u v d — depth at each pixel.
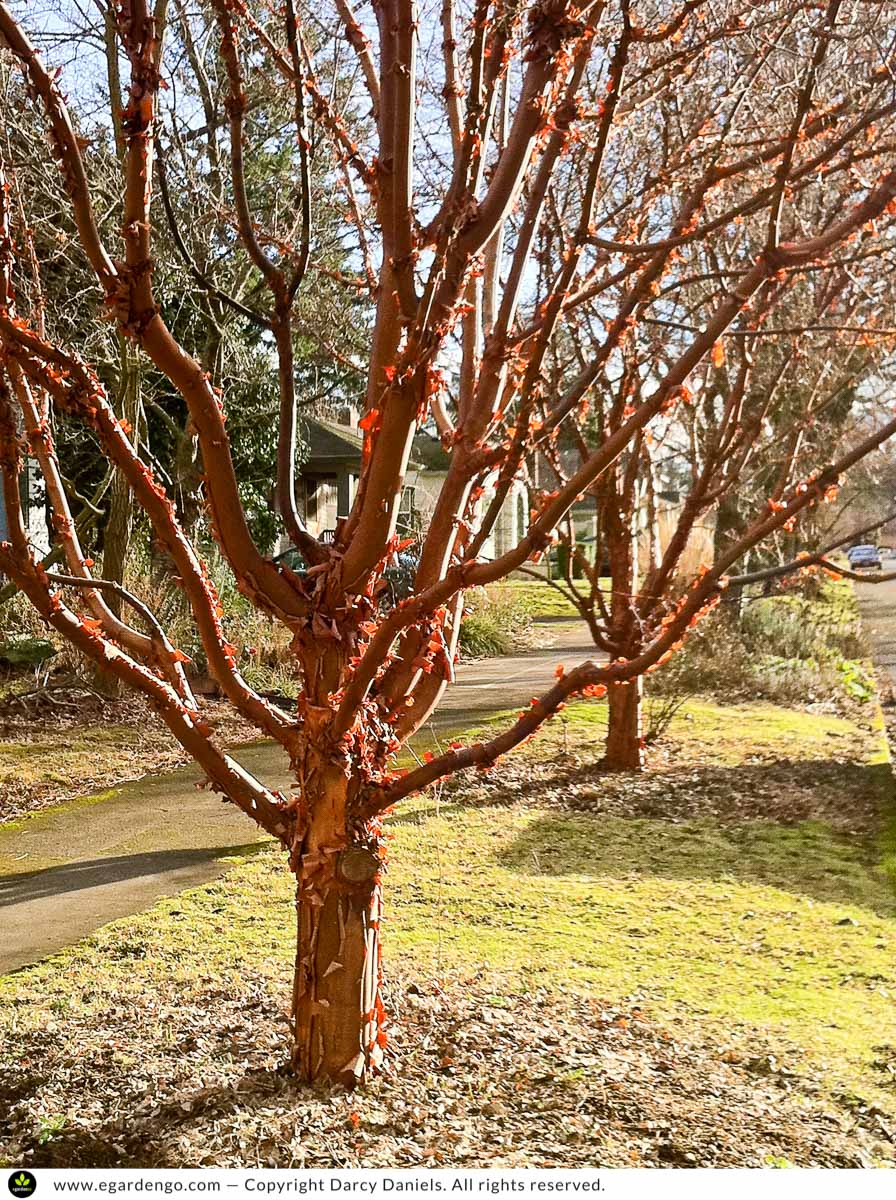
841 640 17.47
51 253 9.93
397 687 3.59
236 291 11.48
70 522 3.92
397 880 6.59
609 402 6.95
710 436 8.60
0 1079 3.81
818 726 11.67
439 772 3.43
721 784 9.03
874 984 5.02
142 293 2.91
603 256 4.65
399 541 3.44
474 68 2.96
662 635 3.09
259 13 4.89
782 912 6.05
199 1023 4.35
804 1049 4.26
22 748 10.62
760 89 4.64
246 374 14.44
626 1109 3.52
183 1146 3.16
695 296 6.72
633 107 4.43
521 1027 4.25
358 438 25.94
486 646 17.69
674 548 4.19
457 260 3.14
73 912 6.21
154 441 14.95
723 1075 3.91
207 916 6.04
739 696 13.23
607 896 6.32
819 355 8.02
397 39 3.08
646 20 4.82
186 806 8.70
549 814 8.16
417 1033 4.12
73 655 12.96
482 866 6.89
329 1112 3.35
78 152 2.85
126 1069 3.83
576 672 3.27
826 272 5.54
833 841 7.51
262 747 10.67
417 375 3.14
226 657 3.55
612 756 9.55
